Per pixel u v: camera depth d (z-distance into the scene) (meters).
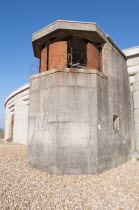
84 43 6.36
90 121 5.05
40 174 4.75
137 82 7.50
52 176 4.65
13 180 4.13
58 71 5.24
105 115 5.57
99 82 5.48
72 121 5.00
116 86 6.57
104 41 6.22
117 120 6.44
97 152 4.92
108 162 5.44
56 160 4.83
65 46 5.70
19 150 8.87
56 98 5.14
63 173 4.78
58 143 4.89
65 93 5.14
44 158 5.10
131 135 7.32
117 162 5.97
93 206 3.15
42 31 5.98
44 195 3.45
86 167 4.85
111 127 5.85
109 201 3.37
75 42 6.49
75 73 5.28
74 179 4.46
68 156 4.84
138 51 7.55
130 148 7.10
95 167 4.86
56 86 5.20
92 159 4.89
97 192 3.77
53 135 5.00
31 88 6.00
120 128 6.48
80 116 5.05
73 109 5.06
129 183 4.41
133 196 3.64
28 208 2.90
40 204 3.07
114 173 5.12
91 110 5.12
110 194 3.70
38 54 7.34
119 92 6.77
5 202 2.99
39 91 5.67
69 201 3.28
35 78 5.89
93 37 5.96
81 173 4.81
